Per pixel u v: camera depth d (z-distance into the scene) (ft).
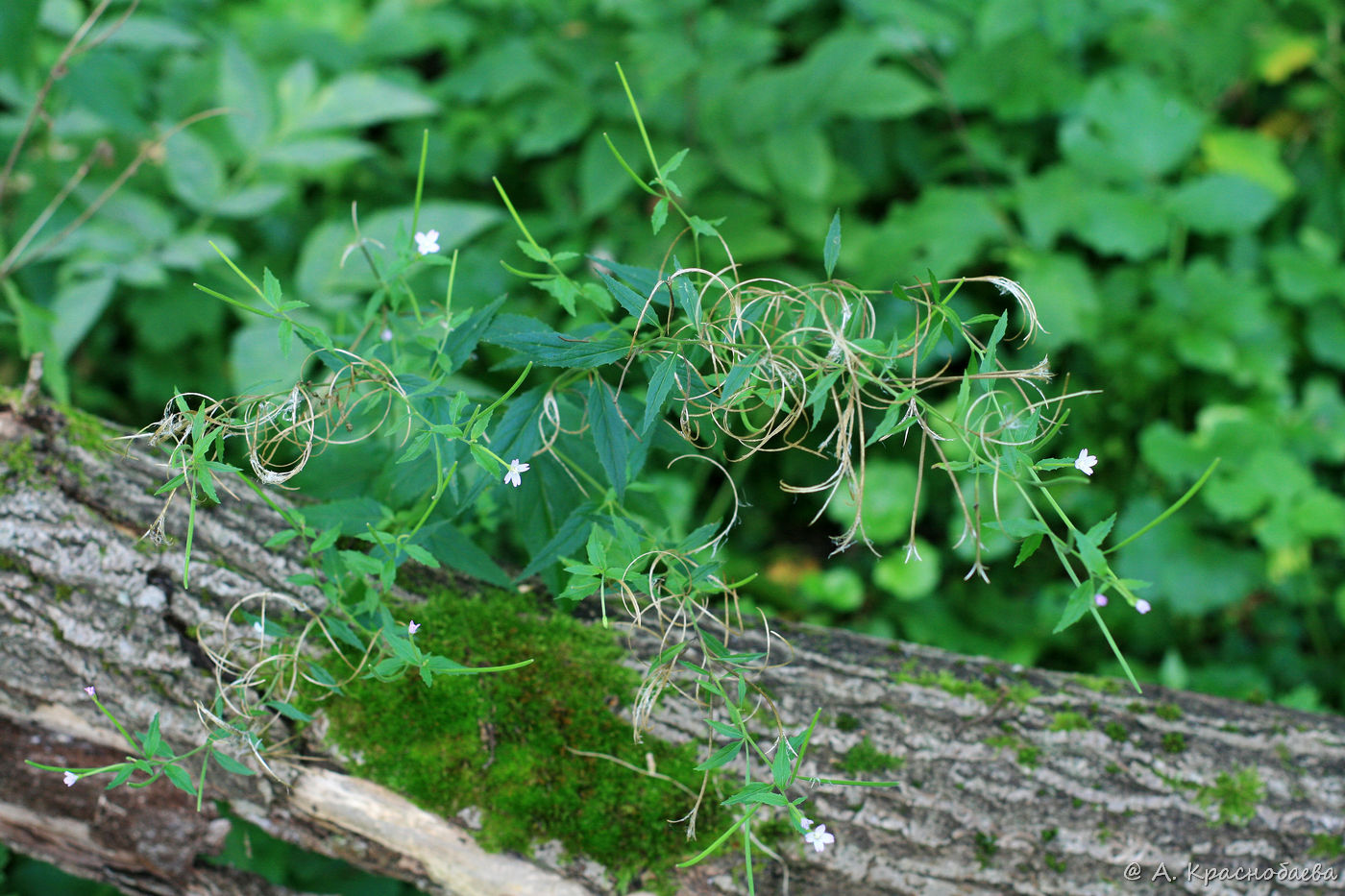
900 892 4.28
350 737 4.22
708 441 4.09
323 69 7.66
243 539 4.28
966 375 3.95
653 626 4.33
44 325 4.79
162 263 5.68
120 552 4.25
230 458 4.51
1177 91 8.16
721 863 4.24
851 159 7.91
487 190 8.03
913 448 7.25
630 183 6.79
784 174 6.66
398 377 4.00
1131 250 6.89
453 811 4.23
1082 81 7.66
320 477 4.33
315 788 4.24
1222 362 6.88
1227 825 4.28
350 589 4.21
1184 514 6.87
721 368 4.03
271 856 4.79
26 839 4.41
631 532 4.02
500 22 8.57
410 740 4.23
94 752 4.33
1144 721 4.34
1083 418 7.25
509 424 4.07
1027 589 7.06
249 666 4.22
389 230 5.69
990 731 4.32
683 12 7.13
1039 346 6.77
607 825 4.23
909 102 6.69
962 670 4.39
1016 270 7.13
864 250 7.15
